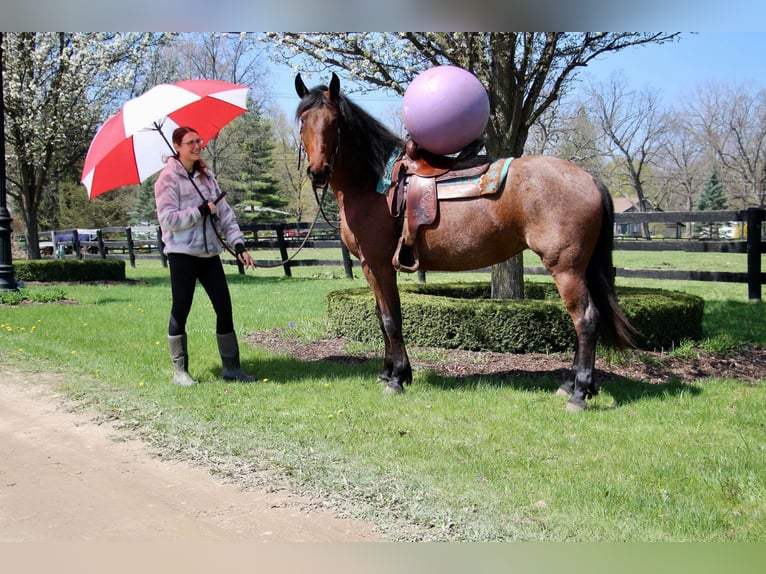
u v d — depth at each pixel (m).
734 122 47.28
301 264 16.59
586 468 3.59
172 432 4.36
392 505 3.23
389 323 5.17
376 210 4.98
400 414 4.64
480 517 3.07
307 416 4.61
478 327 6.44
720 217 10.79
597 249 4.58
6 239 11.13
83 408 4.94
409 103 4.66
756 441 3.97
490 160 4.73
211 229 5.48
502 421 4.41
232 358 5.73
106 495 3.43
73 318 8.90
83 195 37.97
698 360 6.12
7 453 4.06
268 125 46.38
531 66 7.48
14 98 15.63
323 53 7.38
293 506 3.27
